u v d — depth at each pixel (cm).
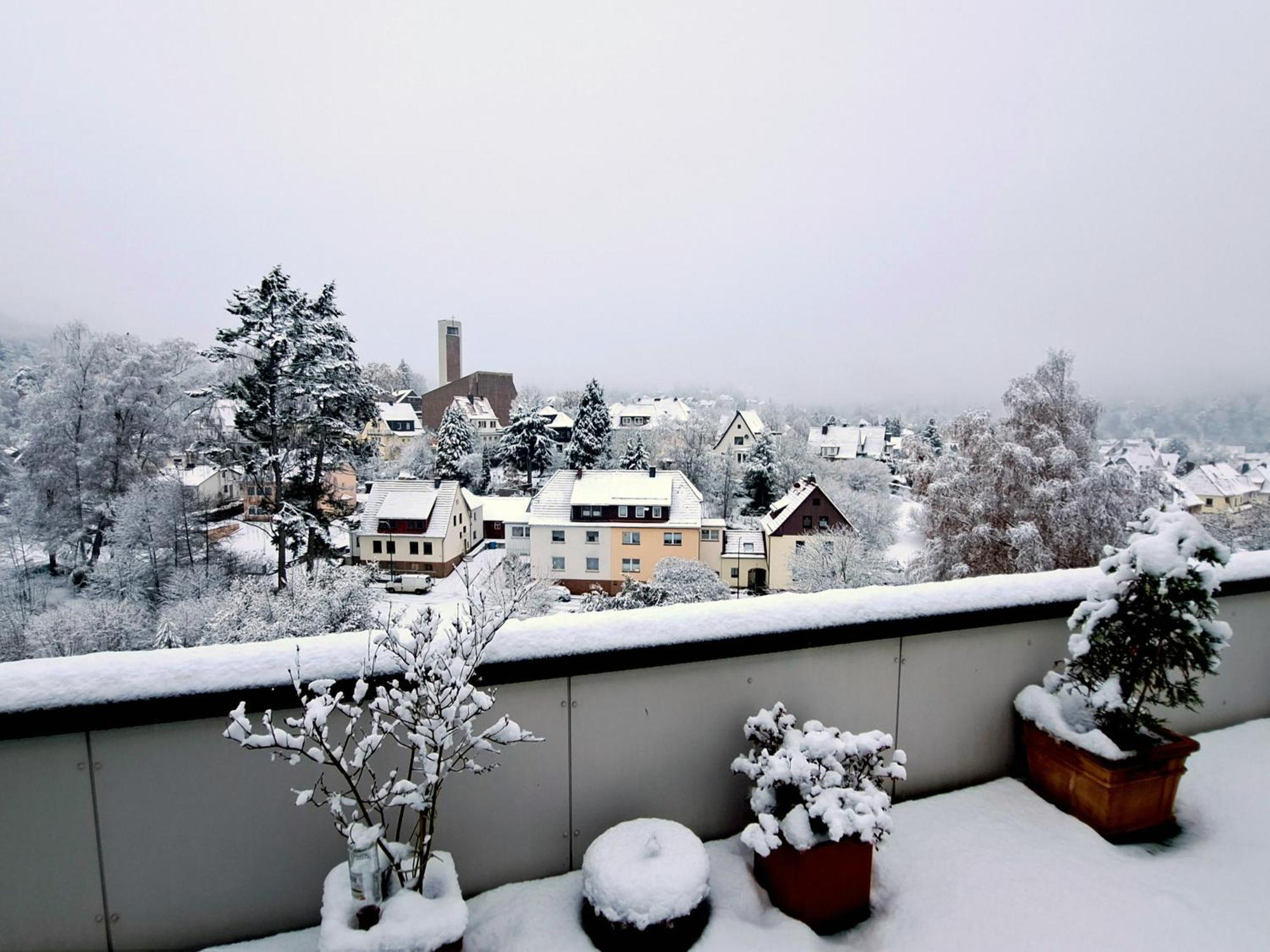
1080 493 1356
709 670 192
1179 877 185
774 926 163
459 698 138
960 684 226
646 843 165
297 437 1964
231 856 155
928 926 167
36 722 134
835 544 2052
